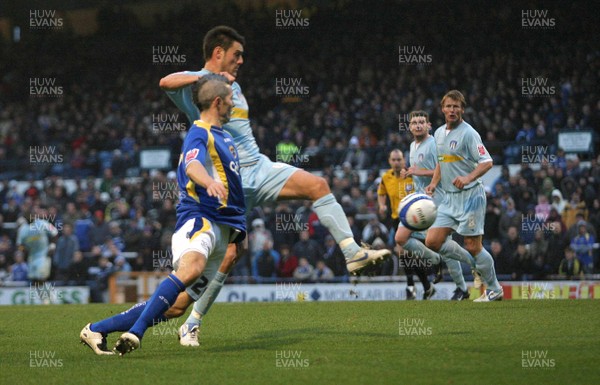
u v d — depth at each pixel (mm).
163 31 109312
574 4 97125
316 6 106188
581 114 84250
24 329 29000
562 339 22672
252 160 24375
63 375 18250
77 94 103625
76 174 87375
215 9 109312
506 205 62281
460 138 36500
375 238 59906
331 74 99375
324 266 60875
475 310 32031
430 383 16344
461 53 98000
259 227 64562
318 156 79125
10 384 17266
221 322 30000
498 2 100000
